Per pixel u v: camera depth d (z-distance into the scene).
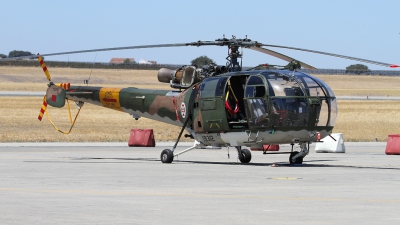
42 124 126.50
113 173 43.09
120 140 91.88
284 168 47.19
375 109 185.38
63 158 58.66
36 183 36.91
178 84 53.19
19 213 26.12
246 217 25.20
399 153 67.12
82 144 82.75
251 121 47.25
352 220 24.58
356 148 80.25
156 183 36.88
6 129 111.19
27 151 69.25
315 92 46.62
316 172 43.88
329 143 71.38
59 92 59.69
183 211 26.59
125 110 58.12
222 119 49.16
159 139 95.38
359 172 44.03
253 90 46.91
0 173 43.03
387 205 28.25
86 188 34.44
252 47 48.97
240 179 39.03
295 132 46.31
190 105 51.91
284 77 46.72
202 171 44.53
